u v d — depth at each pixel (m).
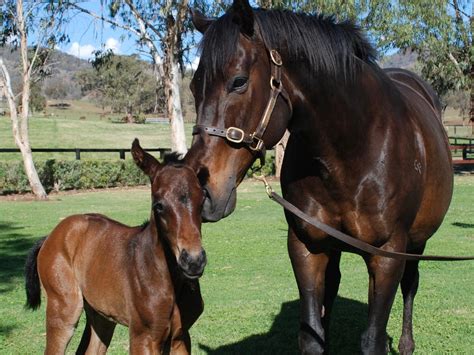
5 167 20.78
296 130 3.70
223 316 6.50
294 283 8.08
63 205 17.42
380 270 3.81
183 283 3.81
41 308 6.96
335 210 3.84
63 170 21.98
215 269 8.95
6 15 20.62
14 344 5.67
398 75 5.41
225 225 13.32
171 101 22.30
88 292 4.29
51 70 21.73
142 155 3.59
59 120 54.81
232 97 3.25
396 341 5.71
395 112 4.05
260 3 19.19
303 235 3.91
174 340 3.95
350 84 3.69
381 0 21.78
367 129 3.78
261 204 17.09
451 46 25.23
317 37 3.53
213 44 3.27
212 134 3.23
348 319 6.41
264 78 3.35
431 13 23.16
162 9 20.92
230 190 3.23
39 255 4.65
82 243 4.41
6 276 8.73
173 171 3.43
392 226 3.85
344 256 10.02
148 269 3.76
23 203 18.03
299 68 3.51
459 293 7.40
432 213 4.41
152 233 3.77
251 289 7.75
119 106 80.00
